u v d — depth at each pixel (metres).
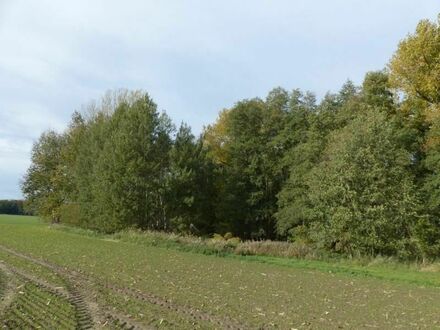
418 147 44.62
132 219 54.44
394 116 45.34
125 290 17.45
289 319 13.82
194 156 59.50
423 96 43.12
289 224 55.50
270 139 67.50
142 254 32.91
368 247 38.47
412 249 38.72
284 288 20.89
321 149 50.72
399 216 38.22
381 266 33.75
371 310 16.41
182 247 39.50
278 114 68.44
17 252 30.33
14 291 16.38
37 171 81.56
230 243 40.78
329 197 40.41
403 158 40.66
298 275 26.84
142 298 15.91
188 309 14.40
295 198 55.59
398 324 14.17
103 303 14.69
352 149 40.31
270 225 66.44
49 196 78.25
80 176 64.44
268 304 16.22
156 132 57.91
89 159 64.25
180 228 55.53
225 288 19.58
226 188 65.25
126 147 55.03
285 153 63.91
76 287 17.59
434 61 41.31
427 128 44.69
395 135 41.34
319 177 42.16
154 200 56.03
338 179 39.91
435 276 28.84
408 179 40.28
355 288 22.47
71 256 28.89
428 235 40.34
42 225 74.31
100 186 56.47
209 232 64.50
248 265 30.88
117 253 32.56
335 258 37.94
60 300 14.91
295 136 63.41
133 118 57.59
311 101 65.88
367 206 38.38
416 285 25.34
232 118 69.06
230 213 64.50
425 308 17.55
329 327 13.12
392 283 25.52
